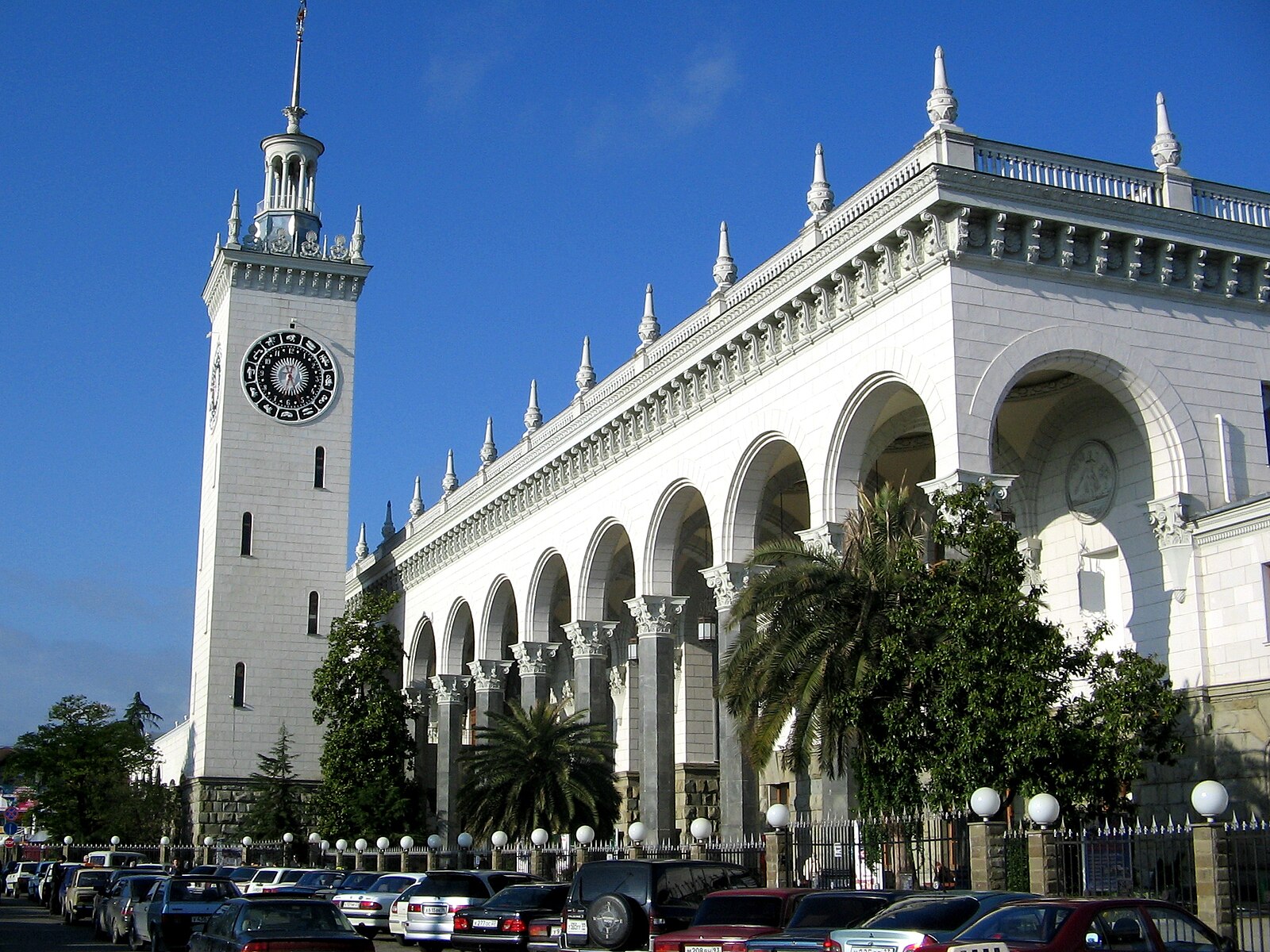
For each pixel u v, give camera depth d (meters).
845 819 38.72
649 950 27.66
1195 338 39.94
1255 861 27.75
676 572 61.56
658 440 53.09
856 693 32.00
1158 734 33.31
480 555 71.56
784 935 21.94
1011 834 29.73
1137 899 19.48
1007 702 31.12
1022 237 38.12
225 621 79.62
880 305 40.09
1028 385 42.56
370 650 74.56
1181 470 38.62
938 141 38.09
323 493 83.19
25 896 81.56
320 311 85.38
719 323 47.56
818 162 45.97
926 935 19.09
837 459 41.94
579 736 53.09
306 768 79.56
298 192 87.81
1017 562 33.12
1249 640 35.88
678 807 59.28
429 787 79.06
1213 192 41.31
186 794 80.75
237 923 25.22
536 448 62.91
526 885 34.97
